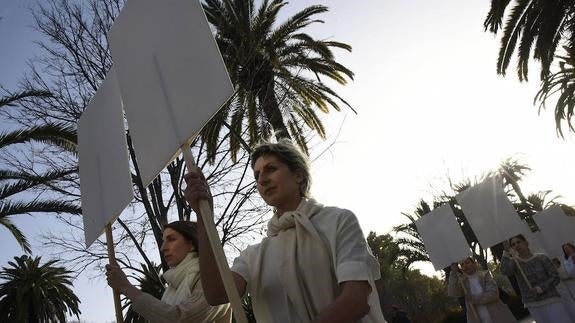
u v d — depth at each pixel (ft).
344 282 4.43
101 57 32.65
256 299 5.37
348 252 4.63
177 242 9.09
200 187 4.60
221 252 4.26
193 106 4.87
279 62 38.52
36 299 90.53
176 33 5.29
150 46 5.73
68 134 31.96
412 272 144.05
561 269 21.27
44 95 31.99
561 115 61.87
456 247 23.21
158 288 28.86
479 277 21.08
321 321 4.14
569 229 30.27
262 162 5.70
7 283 92.38
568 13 40.42
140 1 6.02
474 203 24.75
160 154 5.29
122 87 6.25
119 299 6.98
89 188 7.88
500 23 41.98
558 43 43.70
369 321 4.72
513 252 20.21
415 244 97.04
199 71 4.84
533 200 85.10
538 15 42.19
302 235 5.06
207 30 4.82
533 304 19.56
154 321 7.33
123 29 6.35
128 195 6.56
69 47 32.09
